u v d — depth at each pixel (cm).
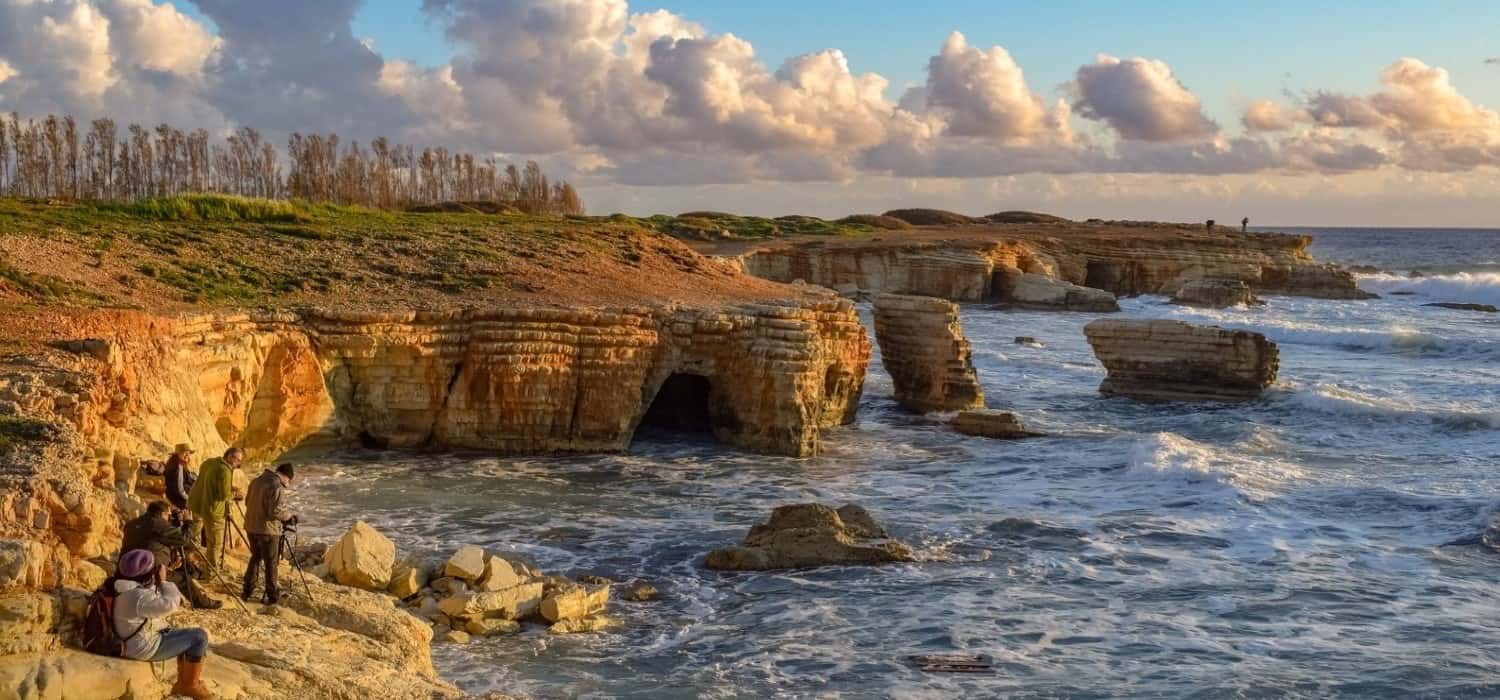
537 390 3359
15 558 1191
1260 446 3603
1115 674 1798
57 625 1193
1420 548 2452
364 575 1972
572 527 2616
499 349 3341
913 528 2614
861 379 4069
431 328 3322
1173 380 4497
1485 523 2598
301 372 3106
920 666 1828
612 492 2966
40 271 3078
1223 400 4400
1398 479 3056
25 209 4278
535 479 3081
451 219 5519
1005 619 2034
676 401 3903
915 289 9038
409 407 3338
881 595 2158
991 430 3784
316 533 2491
